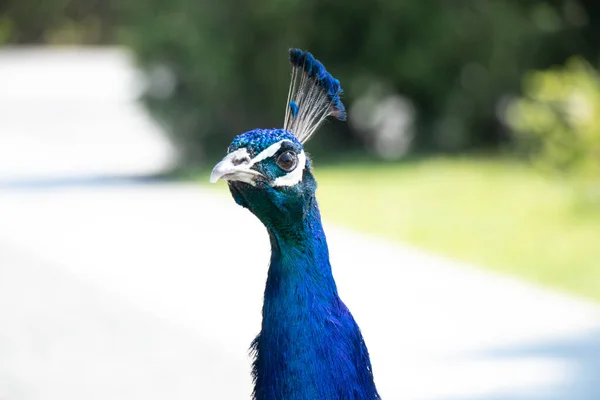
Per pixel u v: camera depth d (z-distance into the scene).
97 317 14.59
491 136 34.12
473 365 11.95
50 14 73.62
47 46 75.81
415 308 14.58
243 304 15.14
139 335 13.68
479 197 24.33
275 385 5.14
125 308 15.07
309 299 5.14
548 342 12.88
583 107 22.59
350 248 18.92
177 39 30.45
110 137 41.03
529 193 24.58
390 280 16.30
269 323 5.19
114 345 13.24
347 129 34.69
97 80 60.75
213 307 14.98
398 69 32.81
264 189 5.03
